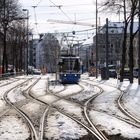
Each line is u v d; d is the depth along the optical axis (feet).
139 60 131.64
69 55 162.91
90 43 358.43
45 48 485.97
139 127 48.80
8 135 43.68
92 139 41.70
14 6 192.85
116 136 43.42
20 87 133.28
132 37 144.66
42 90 117.80
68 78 157.69
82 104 77.15
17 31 247.50
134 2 140.56
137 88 123.03
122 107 71.20
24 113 63.77
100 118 57.16
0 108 71.51
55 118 57.31
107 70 196.44
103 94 102.17
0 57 292.81
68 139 41.60
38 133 44.73
